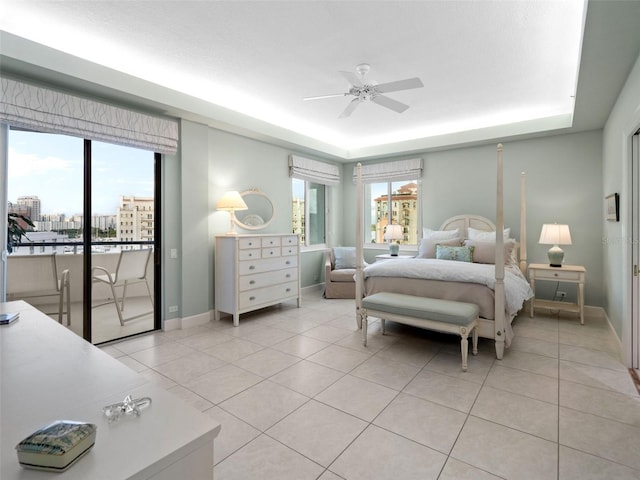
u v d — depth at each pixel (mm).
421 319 2967
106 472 628
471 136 4973
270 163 5105
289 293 4734
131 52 2902
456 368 2795
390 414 2113
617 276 3307
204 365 2855
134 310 3699
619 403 2225
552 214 4660
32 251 2973
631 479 1562
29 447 629
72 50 2852
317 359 2988
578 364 2850
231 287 4039
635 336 2752
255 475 1602
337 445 1817
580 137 4480
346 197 6668
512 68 3150
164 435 745
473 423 2012
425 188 5711
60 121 2875
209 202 4238
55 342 1362
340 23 2473
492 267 3598
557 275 4125
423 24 2475
